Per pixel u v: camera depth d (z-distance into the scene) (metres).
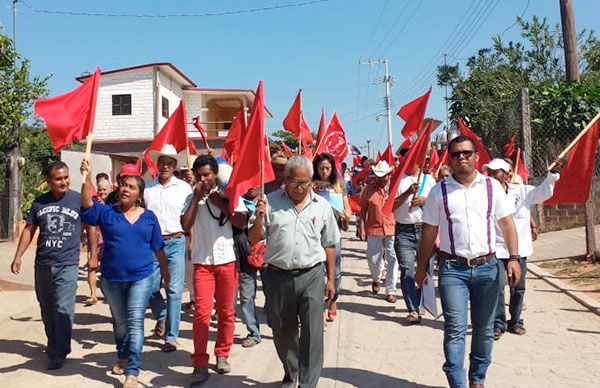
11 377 5.44
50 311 5.70
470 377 4.70
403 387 5.11
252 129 4.92
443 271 4.60
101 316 7.89
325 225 4.95
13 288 9.85
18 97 14.07
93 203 5.37
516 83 21.11
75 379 5.39
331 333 6.85
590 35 22.70
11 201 16.64
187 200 5.47
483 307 4.59
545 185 6.05
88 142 5.43
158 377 5.41
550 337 6.50
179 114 6.86
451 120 21.80
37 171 24.23
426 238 4.73
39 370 5.64
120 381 5.34
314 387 4.75
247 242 6.23
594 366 5.51
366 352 6.11
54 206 5.68
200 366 5.25
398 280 10.34
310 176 4.74
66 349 5.70
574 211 14.41
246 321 6.41
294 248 4.71
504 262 6.38
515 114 13.55
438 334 6.79
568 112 13.95
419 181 7.04
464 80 22.08
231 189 4.97
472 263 4.52
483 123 17.56
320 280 4.81
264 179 5.28
